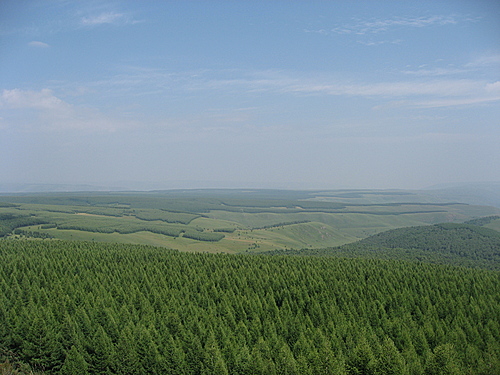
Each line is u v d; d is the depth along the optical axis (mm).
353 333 90375
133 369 75000
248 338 87188
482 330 96688
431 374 74250
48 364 76312
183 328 88000
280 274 140750
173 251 198875
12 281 113562
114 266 144000
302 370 72500
